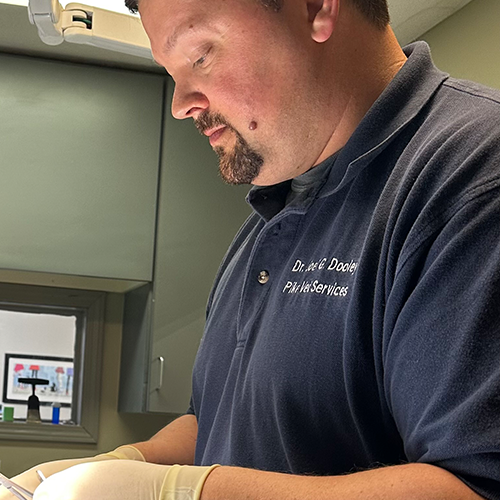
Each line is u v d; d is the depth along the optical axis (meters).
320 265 1.00
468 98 0.96
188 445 1.32
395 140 1.00
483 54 2.26
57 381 2.83
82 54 2.61
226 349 1.18
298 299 1.00
